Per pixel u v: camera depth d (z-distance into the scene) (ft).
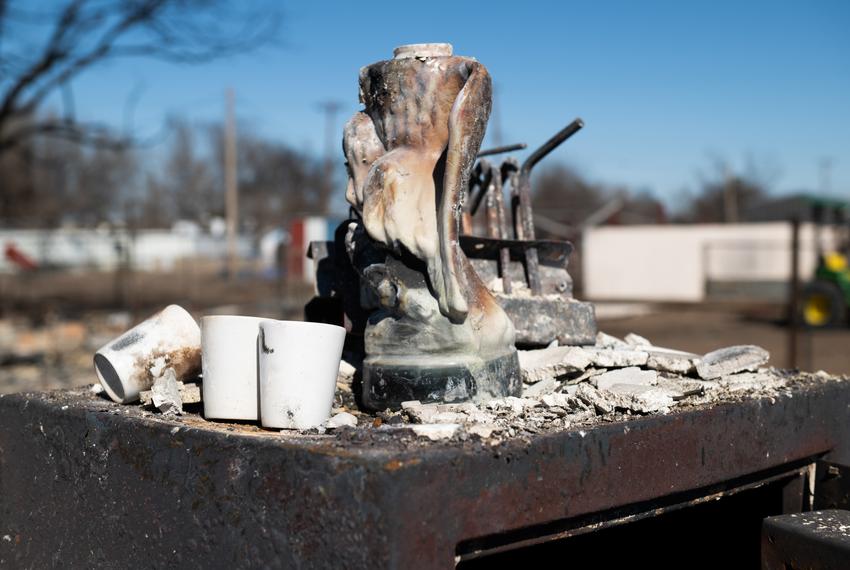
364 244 6.88
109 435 6.42
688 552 8.68
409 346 6.44
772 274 66.85
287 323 5.93
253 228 101.65
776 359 28.66
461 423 5.77
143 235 115.24
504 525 5.14
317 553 4.98
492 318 6.63
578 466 5.50
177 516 5.83
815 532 6.36
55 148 131.54
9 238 92.84
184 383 7.57
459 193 6.22
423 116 6.55
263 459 5.29
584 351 7.59
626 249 69.21
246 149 171.32
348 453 4.91
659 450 5.98
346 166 7.06
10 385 25.63
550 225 94.58
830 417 7.45
